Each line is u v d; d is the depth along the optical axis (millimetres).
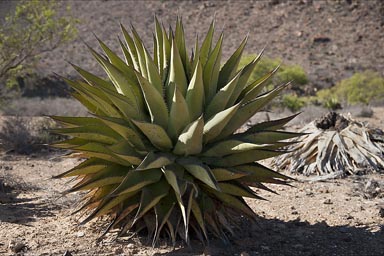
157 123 5844
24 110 21141
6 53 15508
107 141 5883
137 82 6121
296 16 53531
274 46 49000
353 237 6391
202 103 5902
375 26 51875
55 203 7812
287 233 6527
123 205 5781
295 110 23266
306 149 10562
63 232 6488
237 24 52406
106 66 5793
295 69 33031
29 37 15602
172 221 5742
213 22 6297
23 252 5875
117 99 5703
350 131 10883
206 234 5828
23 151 12828
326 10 54219
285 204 7938
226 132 5930
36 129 14359
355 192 8633
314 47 49062
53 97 30391
